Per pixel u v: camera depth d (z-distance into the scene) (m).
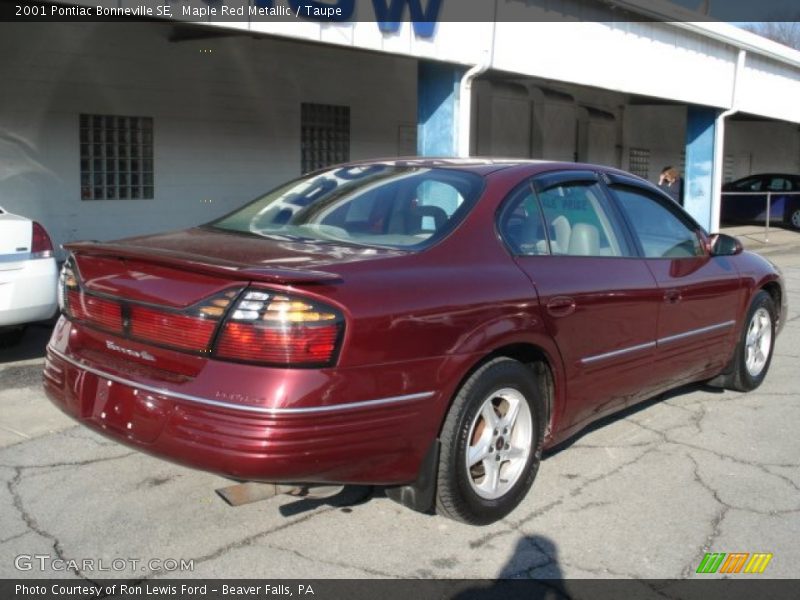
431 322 3.59
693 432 5.45
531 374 4.11
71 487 4.37
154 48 11.39
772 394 6.35
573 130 19.77
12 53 10.03
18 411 5.51
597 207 4.89
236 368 3.25
